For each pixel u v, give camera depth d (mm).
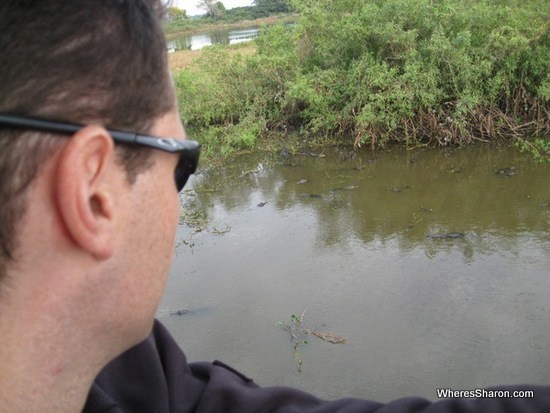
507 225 4250
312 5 7906
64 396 474
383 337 3037
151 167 481
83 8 425
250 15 28188
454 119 6332
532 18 6918
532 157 5750
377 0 7637
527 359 2775
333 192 5289
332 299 3412
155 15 487
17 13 406
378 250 3998
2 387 443
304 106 7594
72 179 415
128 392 775
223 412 809
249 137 6770
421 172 5641
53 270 436
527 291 3314
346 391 2688
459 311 3191
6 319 436
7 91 401
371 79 6656
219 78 7895
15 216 415
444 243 4020
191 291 3646
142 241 481
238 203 5215
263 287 3619
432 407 751
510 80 6613
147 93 468
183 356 876
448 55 6500
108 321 477
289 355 2963
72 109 418
